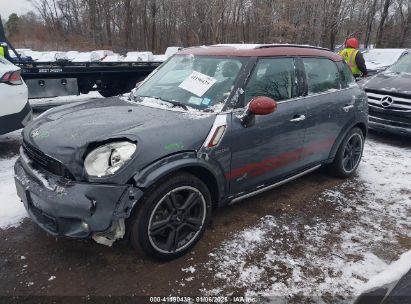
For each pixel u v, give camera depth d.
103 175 2.51
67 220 2.57
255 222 3.63
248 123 3.25
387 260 3.12
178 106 3.30
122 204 2.54
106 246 3.12
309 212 3.90
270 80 3.60
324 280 2.84
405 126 6.17
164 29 35.81
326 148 4.38
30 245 3.10
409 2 35.53
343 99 4.45
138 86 4.02
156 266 2.90
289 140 3.75
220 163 3.09
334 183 4.70
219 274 2.85
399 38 36.59
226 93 3.27
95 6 36.69
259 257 3.08
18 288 2.62
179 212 2.90
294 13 31.73
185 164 2.78
